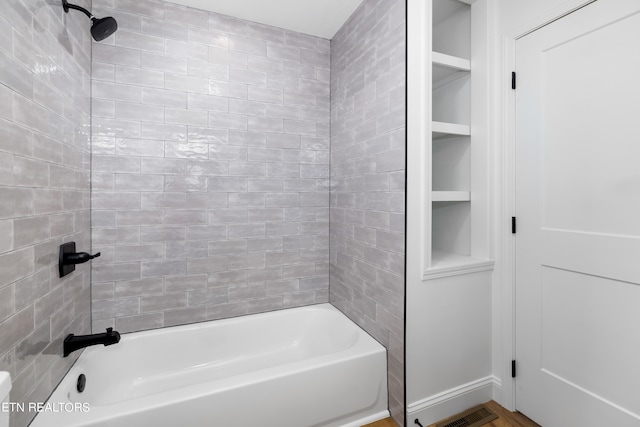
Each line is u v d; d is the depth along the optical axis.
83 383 1.47
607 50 1.20
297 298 2.29
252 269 2.15
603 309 1.24
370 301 1.80
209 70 1.98
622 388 1.18
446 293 1.59
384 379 1.63
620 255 1.18
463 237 1.86
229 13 2.00
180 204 1.93
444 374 1.60
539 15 1.43
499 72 1.64
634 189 1.14
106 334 1.44
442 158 1.99
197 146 1.96
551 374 1.44
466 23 1.80
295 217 2.26
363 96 1.87
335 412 1.51
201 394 1.24
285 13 2.00
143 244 1.85
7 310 0.94
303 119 2.26
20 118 1.00
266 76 2.13
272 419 1.36
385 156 1.65
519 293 1.58
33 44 1.08
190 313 1.98
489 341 1.73
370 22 1.79
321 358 1.53
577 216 1.32
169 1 1.86
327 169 2.34
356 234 1.96
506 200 1.63
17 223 0.99
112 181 1.76
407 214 1.50
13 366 0.97
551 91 1.41
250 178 2.12
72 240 1.45
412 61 1.49
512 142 1.59
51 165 1.22
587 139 1.28
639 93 1.12
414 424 1.52
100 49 1.72
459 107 1.85
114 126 1.76
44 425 1.08
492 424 1.54
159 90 1.86
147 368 1.79
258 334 2.09
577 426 1.33
